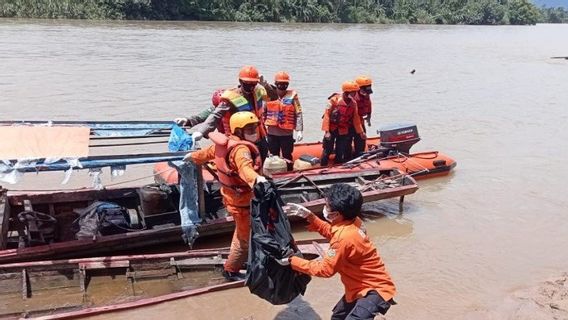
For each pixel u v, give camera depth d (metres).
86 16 49.50
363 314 4.04
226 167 5.25
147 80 19.52
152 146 11.70
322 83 21.11
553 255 7.30
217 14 60.41
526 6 125.31
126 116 13.94
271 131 9.25
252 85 6.98
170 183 7.59
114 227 6.54
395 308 5.79
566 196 9.72
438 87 22.48
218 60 26.17
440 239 7.70
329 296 6.00
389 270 6.70
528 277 6.63
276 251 4.62
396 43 45.16
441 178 10.52
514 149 13.01
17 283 5.64
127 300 5.63
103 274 5.97
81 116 13.70
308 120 14.57
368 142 11.13
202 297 5.77
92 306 5.47
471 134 14.39
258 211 4.73
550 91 23.16
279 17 67.19
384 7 90.88
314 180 8.46
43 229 6.41
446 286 6.33
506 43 55.41
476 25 110.56
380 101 18.61
